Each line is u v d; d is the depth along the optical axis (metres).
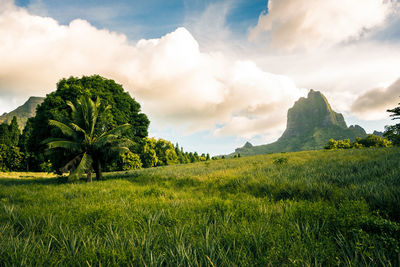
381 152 15.37
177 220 3.83
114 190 8.77
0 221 4.41
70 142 13.62
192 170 17.77
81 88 16.91
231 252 2.60
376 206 4.30
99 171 15.62
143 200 6.30
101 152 15.23
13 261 2.41
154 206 5.19
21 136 56.34
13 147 50.84
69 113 16.44
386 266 2.12
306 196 6.13
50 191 9.23
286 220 3.59
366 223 2.98
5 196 8.14
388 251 2.44
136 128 22.66
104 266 2.39
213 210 4.53
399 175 6.02
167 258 2.54
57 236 3.27
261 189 7.56
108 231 3.31
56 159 15.67
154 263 2.36
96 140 14.63
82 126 14.87
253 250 2.72
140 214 4.34
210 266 2.31
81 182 13.88
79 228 3.65
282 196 6.54
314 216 3.73
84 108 14.65
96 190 9.02
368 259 2.36
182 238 2.98
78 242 2.95
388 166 8.23
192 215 4.21
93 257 2.45
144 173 18.89
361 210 3.70
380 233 2.80
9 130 64.88
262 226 3.30
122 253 2.51
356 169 8.90
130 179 14.27
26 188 10.52
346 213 3.54
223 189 8.73
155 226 3.68
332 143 64.31
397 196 4.16
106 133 15.07
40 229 3.77
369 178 6.86
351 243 2.57
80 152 14.45
